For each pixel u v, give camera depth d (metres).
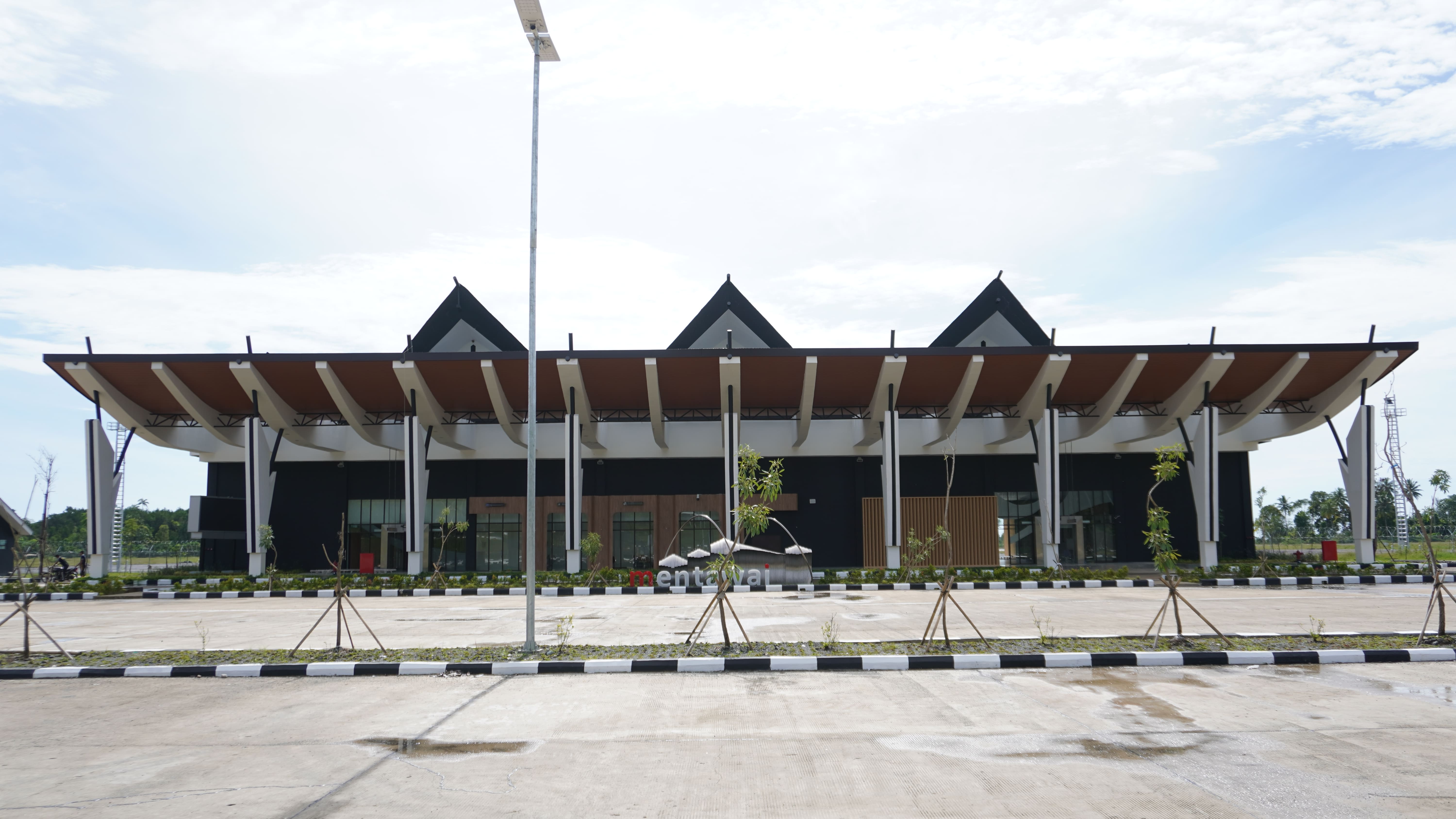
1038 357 30.44
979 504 34.72
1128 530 35.50
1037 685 9.50
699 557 26.23
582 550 31.20
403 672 10.70
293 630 15.34
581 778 6.16
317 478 36.34
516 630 14.86
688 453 35.44
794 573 25.73
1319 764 6.27
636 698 9.05
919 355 30.30
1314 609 17.06
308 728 7.87
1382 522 56.12
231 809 5.58
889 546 30.72
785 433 35.31
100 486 31.06
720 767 6.41
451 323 36.97
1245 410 33.72
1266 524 33.66
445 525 35.62
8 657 12.06
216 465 36.59
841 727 7.62
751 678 10.20
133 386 31.83
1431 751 6.62
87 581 28.34
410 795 5.83
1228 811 5.29
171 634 14.77
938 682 9.77
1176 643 11.66
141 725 8.12
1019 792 5.70
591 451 35.28
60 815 5.52
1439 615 14.95
